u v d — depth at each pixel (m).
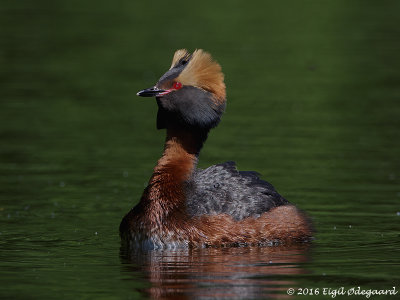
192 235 12.52
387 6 39.62
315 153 19.19
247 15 37.59
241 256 11.97
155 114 23.38
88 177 17.27
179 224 12.55
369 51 30.84
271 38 32.75
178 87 13.22
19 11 37.53
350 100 24.72
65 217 14.48
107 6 39.22
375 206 15.17
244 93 25.52
